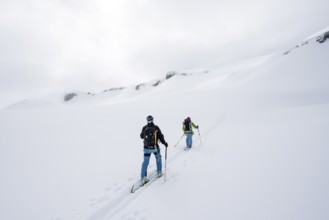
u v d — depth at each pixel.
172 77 149.62
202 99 36.28
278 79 47.84
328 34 57.41
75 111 35.59
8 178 7.06
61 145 11.81
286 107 24.06
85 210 4.81
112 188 5.80
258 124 13.65
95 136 13.83
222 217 3.69
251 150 7.44
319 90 33.97
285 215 3.42
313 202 3.61
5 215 4.78
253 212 3.67
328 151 5.91
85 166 7.86
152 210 4.33
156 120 19.41
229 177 5.34
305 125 10.51
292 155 6.13
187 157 7.72
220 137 10.85
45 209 4.98
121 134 13.95
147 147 5.82
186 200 4.54
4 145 12.47
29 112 37.53
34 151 10.76
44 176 7.11
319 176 4.49
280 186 4.39
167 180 5.77
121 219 4.22
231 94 38.69
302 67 49.41
